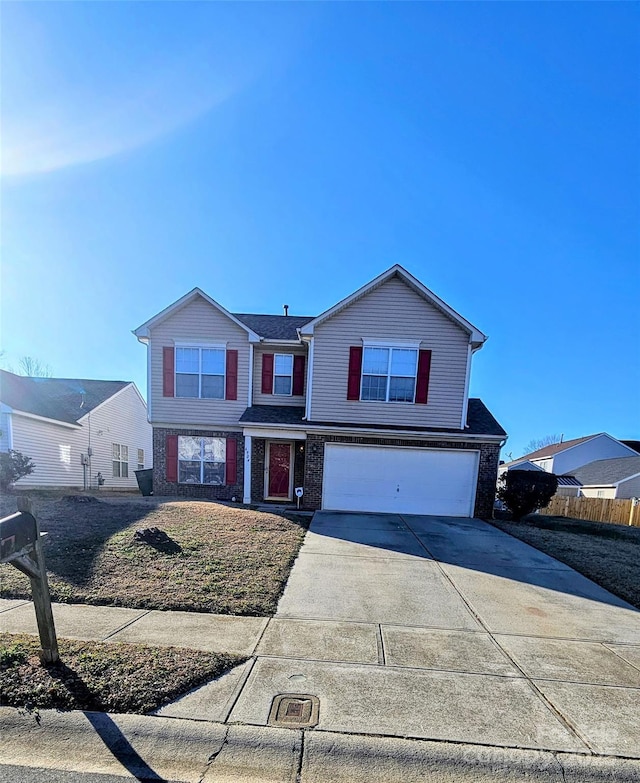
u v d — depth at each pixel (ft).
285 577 19.16
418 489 39.70
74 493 45.14
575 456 110.73
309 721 8.93
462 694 10.30
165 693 9.52
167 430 43.65
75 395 62.95
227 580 18.15
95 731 8.48
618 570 22.48
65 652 11.20
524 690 10.63
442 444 39.52
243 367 43.62
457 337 40.09
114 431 65.00
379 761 8.05
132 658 11.01
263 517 31.35
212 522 28.35
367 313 40.50
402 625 14.62
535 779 7.83
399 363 40.34
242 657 11.62
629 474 80.89
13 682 9.65
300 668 11.23
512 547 27.27
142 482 46.62
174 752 8.11
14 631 12.85
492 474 39.24
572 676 11.48
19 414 46.09
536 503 37.60
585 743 8.67
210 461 43.57
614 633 14.69
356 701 9.76
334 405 40.63
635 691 10.82
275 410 43.29
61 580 17.24
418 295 40.27
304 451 41.78
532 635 14.25
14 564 9.68
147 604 15.34
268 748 8.23
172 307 43.16
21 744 8.20
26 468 40.96
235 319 43.04
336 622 14.64
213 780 7.56
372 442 39.86
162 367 43.70
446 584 19.42
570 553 26.03
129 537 22.94
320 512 37.91
